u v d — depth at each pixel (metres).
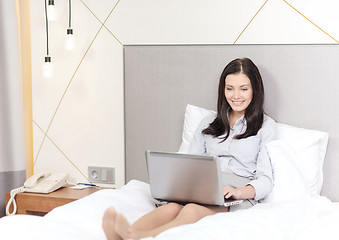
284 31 2.51
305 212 1.91
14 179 2.92
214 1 2.61
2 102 2.89
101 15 2.81
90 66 2.87
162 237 1.52
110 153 2.88
